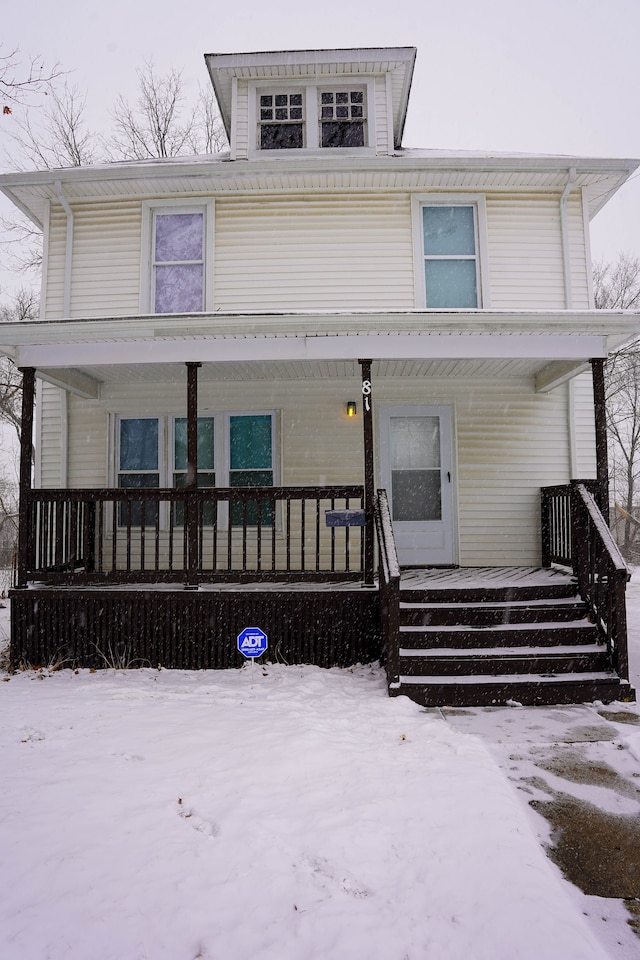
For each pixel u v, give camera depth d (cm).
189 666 696
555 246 891
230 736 459
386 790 375
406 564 880
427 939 253
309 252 889
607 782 406
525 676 586
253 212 898
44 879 281
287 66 932
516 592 670
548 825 354
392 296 881
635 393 2844
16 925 252
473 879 292
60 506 736
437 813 349
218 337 692
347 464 895
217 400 905
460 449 891
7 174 866
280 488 704
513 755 448
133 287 898
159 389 912
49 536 736
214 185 889
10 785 374
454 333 683
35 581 727
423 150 1057
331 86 959
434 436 901
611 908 283
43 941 244
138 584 730
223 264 891
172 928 253
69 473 914
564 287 884
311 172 861
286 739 450
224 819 335
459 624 646
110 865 292
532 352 690
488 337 691
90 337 687
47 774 390
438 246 896
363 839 320
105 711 526
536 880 293
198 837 318
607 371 2423
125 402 912
